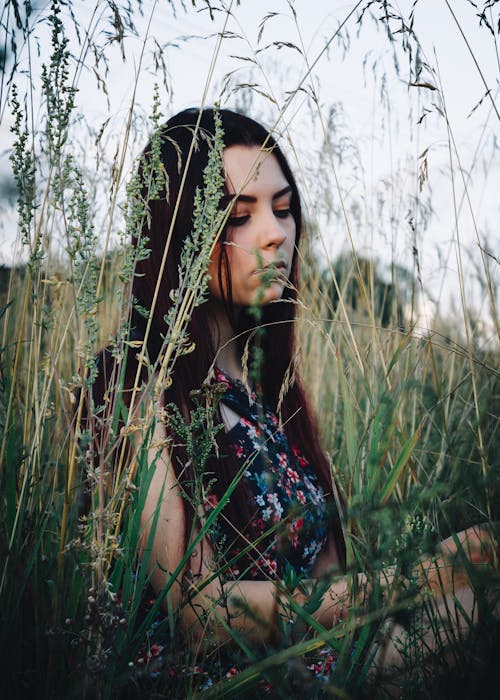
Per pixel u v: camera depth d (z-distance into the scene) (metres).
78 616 1.03
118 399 1.09
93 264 1.01
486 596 1.01
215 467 1.37
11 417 1.15
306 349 2.77
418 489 1.09
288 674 0.95
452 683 0.94
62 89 1.07
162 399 1.39
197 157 1.54
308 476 1.71
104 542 1.00
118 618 1.01
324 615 1.21
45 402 1.19
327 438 2.23
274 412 1.75
